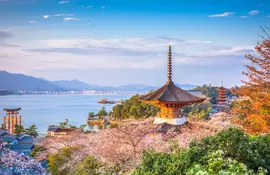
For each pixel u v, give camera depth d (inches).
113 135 939.3
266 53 927.0
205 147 502.3
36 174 920.9
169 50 1380.4
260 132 866.1
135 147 906.7
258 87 924.6
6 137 2847.0
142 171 482.9
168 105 1261.1
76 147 1366.9
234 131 497.7
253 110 927.7
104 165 938.1
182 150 531.5
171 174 452.4
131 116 3435.0
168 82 1363.2
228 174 381.7
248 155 466.3
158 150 813.9
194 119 1428.4
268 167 471.8
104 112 5743.1
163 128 1160.2
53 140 1806.1
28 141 2817.4
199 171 391.2
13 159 840.3
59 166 1306.6
